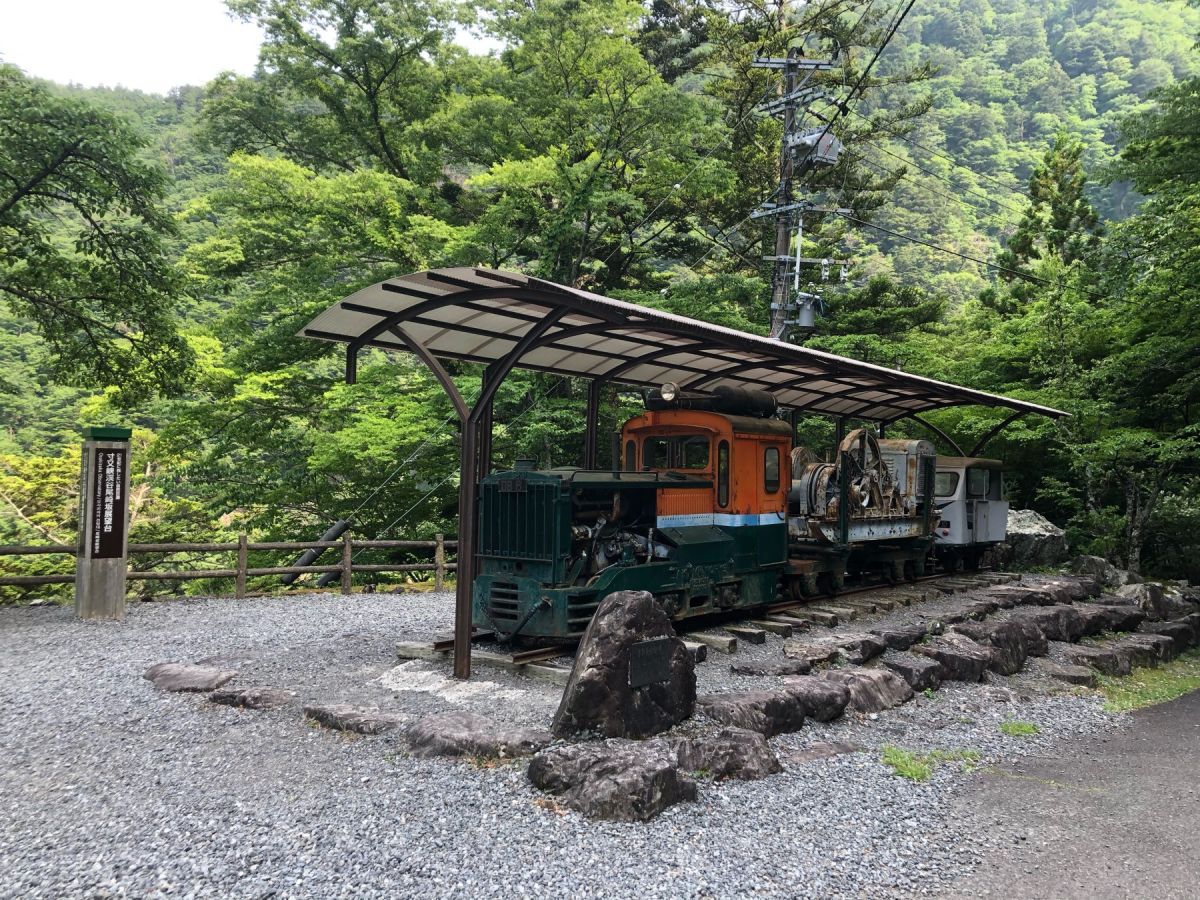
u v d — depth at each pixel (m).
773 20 21.39
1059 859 4.62
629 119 17.11
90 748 5.49
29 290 11.30
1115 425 14.88
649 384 10.78
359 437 13.77
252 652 7.98
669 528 8.76
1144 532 15.42
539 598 7.54
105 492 9.75
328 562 16.05
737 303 21.41
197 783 4.93
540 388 16.73
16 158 10.23
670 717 5.82
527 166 14.91
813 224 23.44
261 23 17.73
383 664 7.53
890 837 4.73
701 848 4.37
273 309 16.22
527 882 3.94
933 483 12.98
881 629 8.95
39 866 3.95
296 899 3.72
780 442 10.03
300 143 18.80
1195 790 5.88
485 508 8.08
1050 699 8.30
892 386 11.63
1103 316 15.31
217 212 16.56
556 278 18.69
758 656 7.85
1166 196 13.09
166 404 15.17
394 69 18.03
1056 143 24.47
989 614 10.75
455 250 14.93
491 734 5.37
